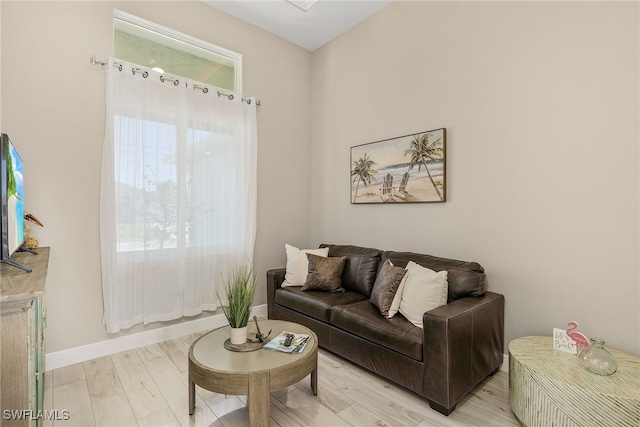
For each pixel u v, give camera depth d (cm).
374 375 239
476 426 182
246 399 208
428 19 295
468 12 267
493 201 253
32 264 173
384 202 329
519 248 239
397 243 322
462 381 196
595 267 206
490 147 254
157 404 202
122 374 237
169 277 296
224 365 175
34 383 143
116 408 197
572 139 215
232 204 335
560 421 160
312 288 306
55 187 244
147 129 281
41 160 238
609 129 201
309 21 358
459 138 273
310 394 213
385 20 331
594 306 207
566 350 192
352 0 321
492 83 253
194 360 181
